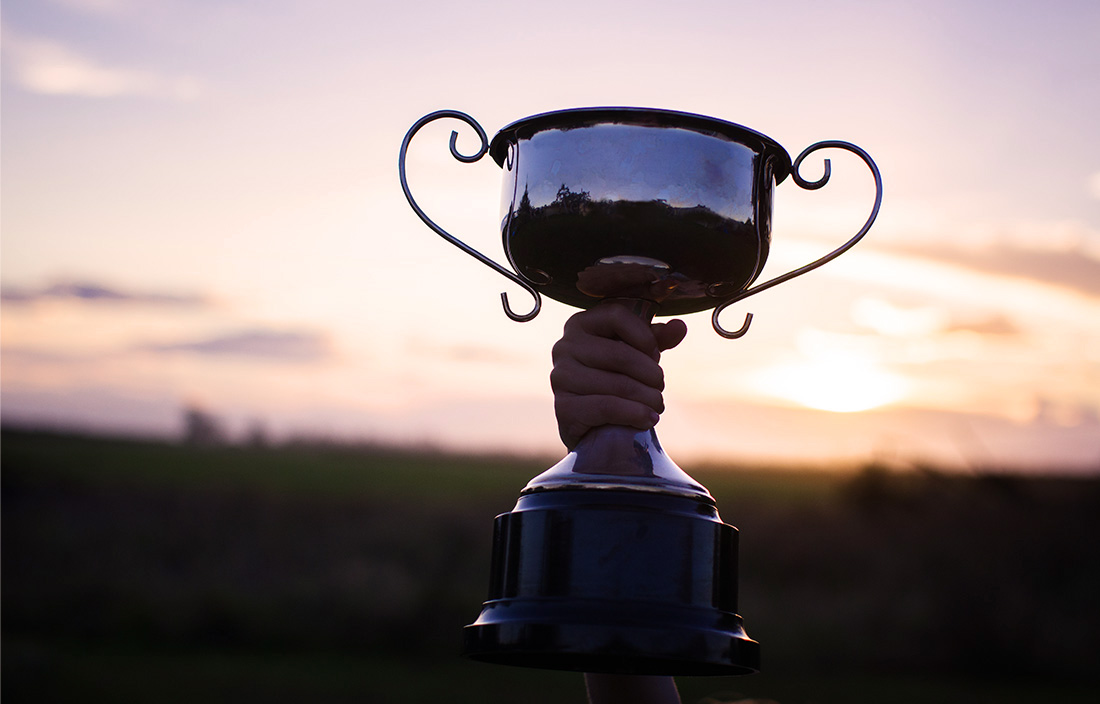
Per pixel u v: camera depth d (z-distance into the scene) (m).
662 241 1.22
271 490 29.05
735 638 1.13
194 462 36.53
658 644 1.08
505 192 1.33
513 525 1.19
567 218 1.22
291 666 15.00
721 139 1.25
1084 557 13.77
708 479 30.81
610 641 1.08
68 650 15.79
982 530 14.66
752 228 1.27
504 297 1.33
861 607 15.85
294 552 23.75
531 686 13.02
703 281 1.25
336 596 18.66
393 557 22.59
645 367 1.20
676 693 1.30
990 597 14.15
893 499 16.14
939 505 15.36
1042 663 13.73
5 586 19.80
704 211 1.22
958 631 13.95
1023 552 14.28
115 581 20.44
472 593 19.31
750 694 12.01
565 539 1.14
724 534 1.19
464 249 1.36
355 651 16.88
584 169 1.23
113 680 13.38
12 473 27.44
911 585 15.56
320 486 31.12
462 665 15.33
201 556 23.34
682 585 1.13
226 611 18.25
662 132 1.23
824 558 19.19
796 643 15.55
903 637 14.83
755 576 19.25
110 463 33.00
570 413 1.22
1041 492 14.18
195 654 16.12
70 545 22.88
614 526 1.13
